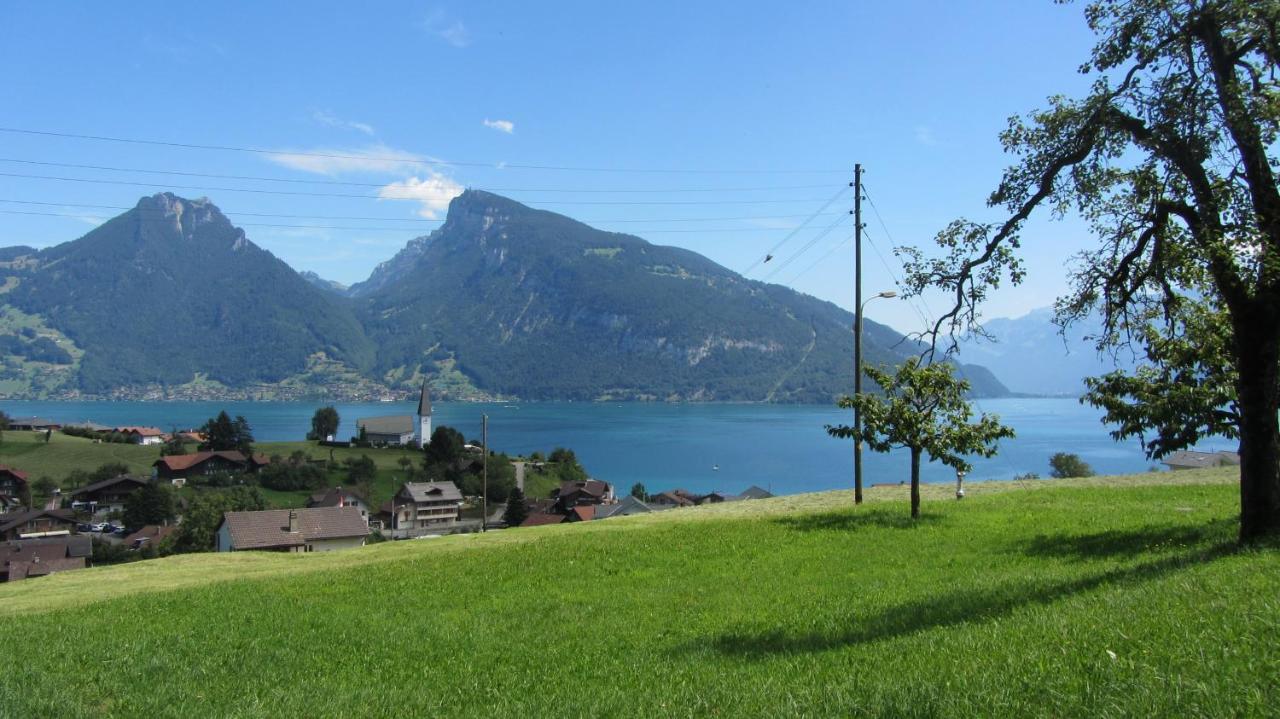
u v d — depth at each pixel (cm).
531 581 1981
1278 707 607
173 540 7931
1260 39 1353
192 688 1127
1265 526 1395
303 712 982
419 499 10588
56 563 7000
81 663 1301
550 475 13825
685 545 2380
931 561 1834
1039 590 1283
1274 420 1395
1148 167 1442
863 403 2639
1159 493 2847
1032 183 1563
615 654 1212
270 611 1769
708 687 931
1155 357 1730
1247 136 1309
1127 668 728
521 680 1088
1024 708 674
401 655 1291
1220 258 1323
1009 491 3403
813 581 1709
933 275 1648
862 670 898
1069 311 1617
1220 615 861
